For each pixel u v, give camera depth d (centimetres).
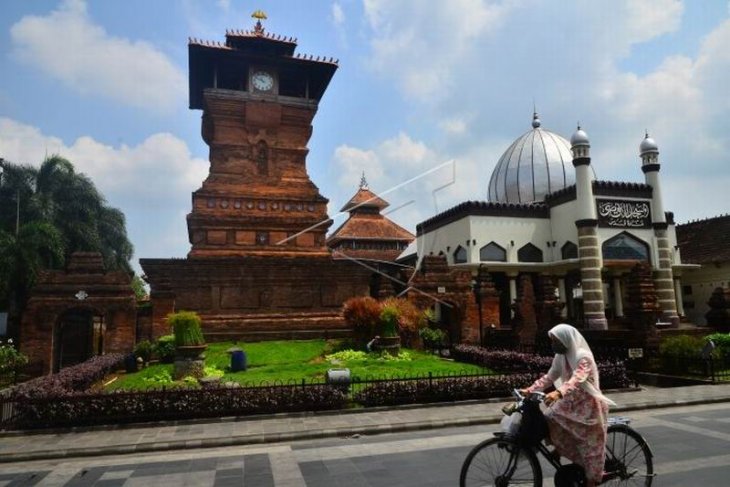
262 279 2617
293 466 816
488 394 1394
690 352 1828
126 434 1080
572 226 3456
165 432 1086
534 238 3625
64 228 3425
